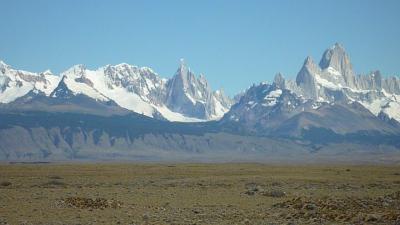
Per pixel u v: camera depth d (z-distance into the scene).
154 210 74.12
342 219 61.84
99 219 65.12
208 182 131.62
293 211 70.62
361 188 116.69
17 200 86.38
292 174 168.50
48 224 60.88
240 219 64.25
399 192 89.00
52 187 117.19
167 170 197.88
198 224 59.97
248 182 131.50
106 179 143.38
